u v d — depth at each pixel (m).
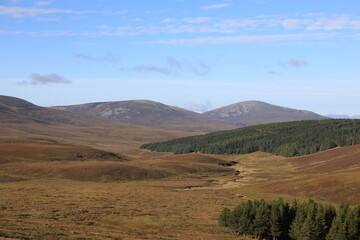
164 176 136.75
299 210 54.78
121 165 139.00
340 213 51.44
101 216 60.59
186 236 50.09
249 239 53.34
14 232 40.25
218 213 70.12
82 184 108.62
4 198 71.19
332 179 93.94
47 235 41.12
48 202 69.81
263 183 117.50
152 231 52.16
